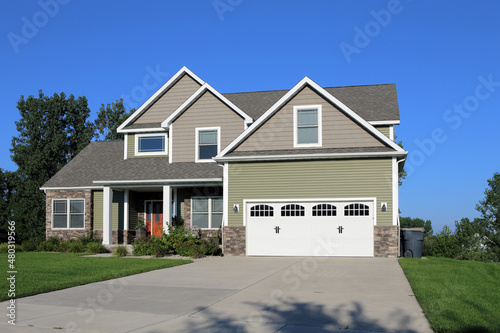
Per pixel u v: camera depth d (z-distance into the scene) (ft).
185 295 35.96
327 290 37.60
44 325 26.68
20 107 146.41
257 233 66.64
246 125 79.10
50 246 79.00
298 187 65.67
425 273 45.93
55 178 89.86
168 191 77.15
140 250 67.62
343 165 64.49
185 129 81.35
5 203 138.62
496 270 49.32
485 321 26.48
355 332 25.25
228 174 68.03
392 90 83.10
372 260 58.90
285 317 28.68
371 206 63.31
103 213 81.35
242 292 37.14
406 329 25.73
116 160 91.35
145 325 26.78
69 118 151.23
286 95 67.67
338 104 66.28
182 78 86.28
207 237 80.38
